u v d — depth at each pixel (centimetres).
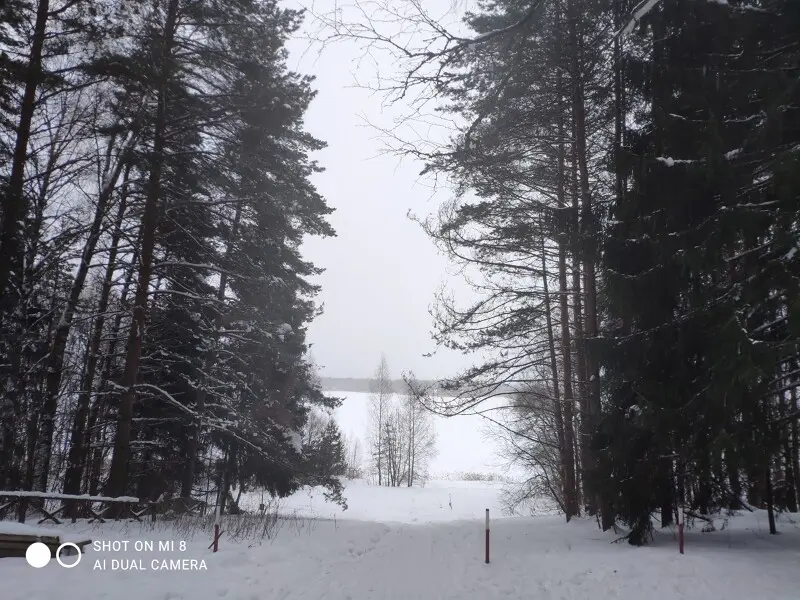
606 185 1337
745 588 777
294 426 2412
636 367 1072
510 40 779
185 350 2067
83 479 2184
